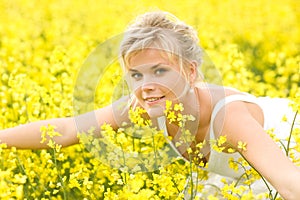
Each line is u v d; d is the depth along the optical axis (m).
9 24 11.95
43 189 5.09
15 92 5.90
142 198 3.84
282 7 12.87
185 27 3.96
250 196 3.79
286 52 9.46
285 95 7.00
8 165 5.06
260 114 4.36
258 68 9.37
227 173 4.42
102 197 4.98
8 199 4.05
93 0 14.48
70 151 5.59
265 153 3.81
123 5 14.02
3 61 8.67
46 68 7.74
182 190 4.30
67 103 5.79
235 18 13.16
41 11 14.48
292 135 4.29
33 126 4.51
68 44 10.83
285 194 3.71
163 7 13.54
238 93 4.27
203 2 14.30
